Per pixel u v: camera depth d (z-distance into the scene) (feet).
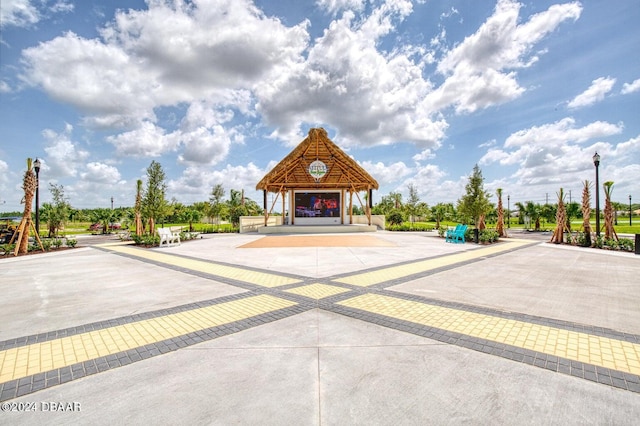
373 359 11.37
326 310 17.07
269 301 18.89
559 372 10.46
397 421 8.05
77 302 18.92
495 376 10.21
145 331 14.24
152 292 21.27
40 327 14.80
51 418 8.25
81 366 11.03
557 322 15.11
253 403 8.84
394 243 54.39
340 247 48.57
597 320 15.40
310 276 26.30
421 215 141.69
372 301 18.76
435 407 8.61
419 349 12.19
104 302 18.90
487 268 29.81
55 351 12.23
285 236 72.33
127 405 8.79
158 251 45.55
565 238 60.85
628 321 15.25
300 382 9.89
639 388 9.52
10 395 9.30
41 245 47.42
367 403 8.80
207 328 14.56
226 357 11.61
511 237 73.31
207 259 36.76
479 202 68.33
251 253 42.14
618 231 101.55
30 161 46.73
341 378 10.11
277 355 11.73
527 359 11.35
